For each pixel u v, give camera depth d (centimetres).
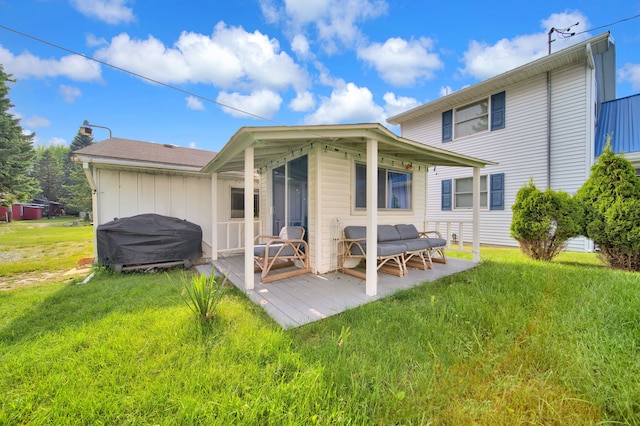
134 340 224
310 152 470
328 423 141
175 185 664
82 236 1174
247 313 283
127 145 739
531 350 205
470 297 324
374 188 351
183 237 547
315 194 458
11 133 1561
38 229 1553
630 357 193
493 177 862
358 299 331
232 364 189
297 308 301
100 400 158
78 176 2383
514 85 816
